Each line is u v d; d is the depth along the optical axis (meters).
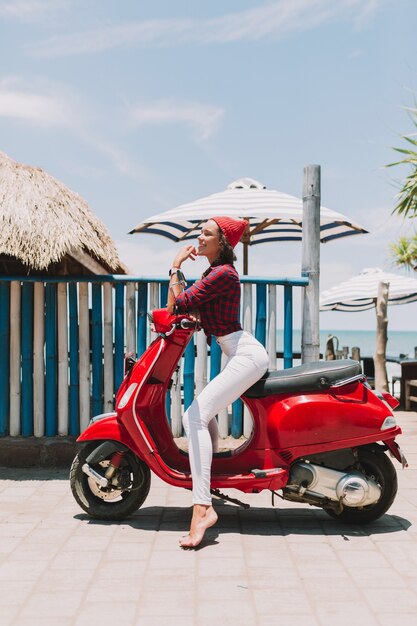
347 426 4.34
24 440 6.35
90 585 3.48
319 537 4.30
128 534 4.34
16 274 6.48
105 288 6.47
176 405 6.50
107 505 4.66
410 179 8.37
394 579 3.58
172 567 3.74
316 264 6.36
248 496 5.41
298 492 4.36
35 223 5.71
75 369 6.48
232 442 6.35
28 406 6.46
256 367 4.29
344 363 4.44
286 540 4.24
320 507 4.68
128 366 4.56
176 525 4.55
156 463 4.38
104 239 6.48
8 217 5.71
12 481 5.79
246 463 4.42
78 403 6.49
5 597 3.33
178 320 4.33
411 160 8.34
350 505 4.35
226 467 4.43
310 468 4.32
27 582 3.52
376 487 4.32
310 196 6.33
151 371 4.38
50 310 6.43
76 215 6.12
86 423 6.46
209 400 4.28
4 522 4.60
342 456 4.42
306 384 4.39
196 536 4.08
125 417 4.39
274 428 4.37
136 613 3.14
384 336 12.07
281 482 4.34
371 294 13.86
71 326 6.46
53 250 5.61
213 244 4.39
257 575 3.62
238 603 3.25
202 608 3.19
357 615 3.12
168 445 4.54
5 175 6.14
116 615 3.12
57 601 3.28
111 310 6.49
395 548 4.08
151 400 4.46
